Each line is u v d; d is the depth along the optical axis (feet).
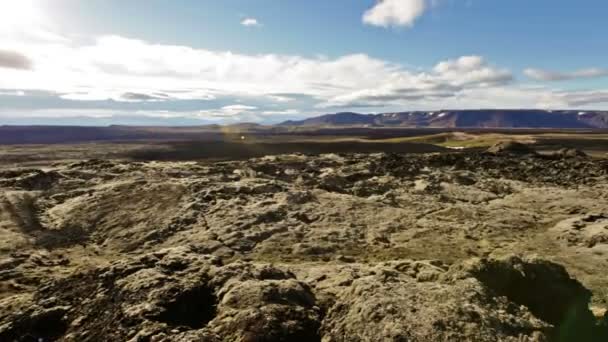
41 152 366.63
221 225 88.69
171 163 162.91
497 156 191.42
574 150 199.82
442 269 52.34
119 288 44.83
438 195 124.06
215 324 39.09
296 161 178.40
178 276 47.96
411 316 37.40
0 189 110.93
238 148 410.52
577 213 105.91
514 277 50.60
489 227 93.91
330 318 40.09
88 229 88.79
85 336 38.68
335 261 71.61
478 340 34.83
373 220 96.94
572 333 46.91
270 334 36.63
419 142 500.74
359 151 372.79
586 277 66.59
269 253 75.46
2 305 47.19
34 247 77.46
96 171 138.31
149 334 36.45
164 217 94.07
